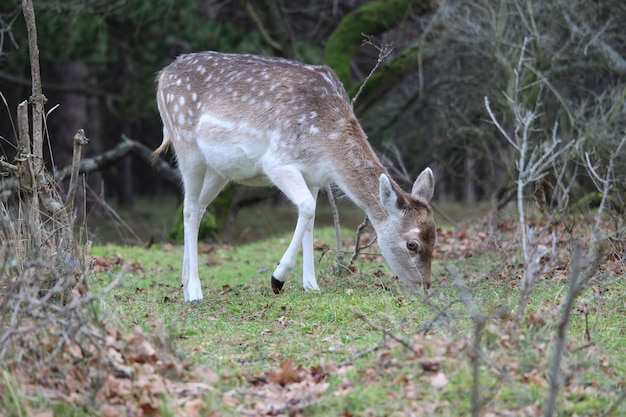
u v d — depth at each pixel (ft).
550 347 24.29
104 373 21.81
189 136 37.65
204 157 37.47
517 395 21.52
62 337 22.58
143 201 142.72
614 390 22.45
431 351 23.72
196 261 37.40
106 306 28.43
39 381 21.75
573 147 52.06
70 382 21.77
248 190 68.33
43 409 20.88
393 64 70.18
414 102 77.41
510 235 47.93
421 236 34.09
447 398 21.83
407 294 33.96
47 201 29.43
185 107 37.68
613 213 41.06
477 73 68.49
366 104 71.41
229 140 36.11
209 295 38.52
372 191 35.14
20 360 21.84
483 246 45.50
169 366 23.79
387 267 43.11
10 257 25.31
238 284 42.24
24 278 22.91
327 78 37.11
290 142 35.17
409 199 34.63
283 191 35.22
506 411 21.12
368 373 23.50
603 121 53.31
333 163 35.32
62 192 32.94
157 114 88.89
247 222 101.76
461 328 26.76
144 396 21.66
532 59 57.57
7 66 90.63
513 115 58.65
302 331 29.53
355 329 29.01
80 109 100.17
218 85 36.91
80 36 75.61
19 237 27.45
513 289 33.73
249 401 22.80
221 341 28.60
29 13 29.89
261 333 29.48
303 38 89.92
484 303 30.73
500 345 23.81
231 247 59.36
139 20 76.54
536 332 25.34
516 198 58.54
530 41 61.05
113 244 58.34
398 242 34.42
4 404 20.67
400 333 26.99
